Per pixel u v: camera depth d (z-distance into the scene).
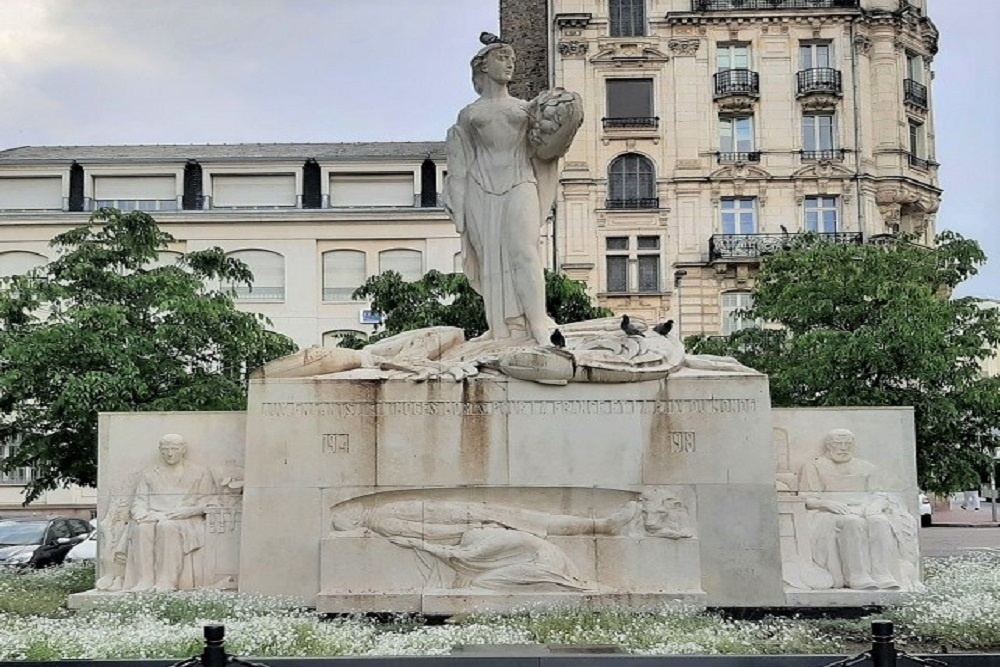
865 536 12.15
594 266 42.44
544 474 11.91
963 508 55.91
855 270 21.61
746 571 11.81
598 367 11.95
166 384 20.41
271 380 12.14
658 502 11.84
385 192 43.25
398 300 23.38
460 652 9.27
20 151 45.00
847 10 42.88
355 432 12.04
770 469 11.95
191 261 22.59
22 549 20.98
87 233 21.52
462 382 12.05
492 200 13.01
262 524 11.95
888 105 43.50
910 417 12.77
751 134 43.12
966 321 21.00
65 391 18.50
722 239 42.22
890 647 6.50
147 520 12.49
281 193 43.28
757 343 23.42
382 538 11.82
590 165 42.56
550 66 43.88
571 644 9.75
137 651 9.21
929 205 44.88
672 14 42.62
